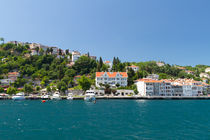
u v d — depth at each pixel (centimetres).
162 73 18062
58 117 3875
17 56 18112
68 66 17075
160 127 2916
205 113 4634
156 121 3441
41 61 17000
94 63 16700
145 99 10338
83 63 16412
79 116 4000
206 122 3397
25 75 14800
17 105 6644
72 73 14938
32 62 16775
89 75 15075
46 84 13538
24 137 2334
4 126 2988
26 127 2911
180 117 3962
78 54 19988
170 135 2427
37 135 2425
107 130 2675
